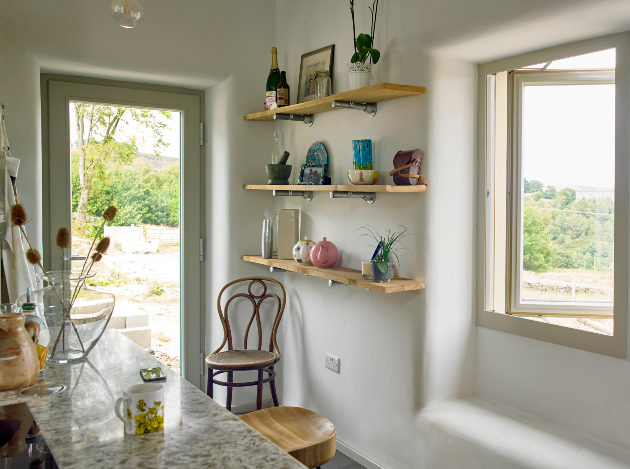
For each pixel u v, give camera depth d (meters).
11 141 3.08
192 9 3.53
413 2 2.74
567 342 2.49
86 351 1.97
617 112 2.31
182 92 3.83
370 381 3.08
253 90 3.76
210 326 3.95
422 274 2.75
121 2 2.11
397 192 2.87
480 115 2.86
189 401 1.61
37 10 3.10
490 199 2.88
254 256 3.74
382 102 2.95
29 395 1.63
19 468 1.18
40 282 2.92
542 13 2.16
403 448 2.86
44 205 3.44
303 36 3.54
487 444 2.40
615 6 2.03
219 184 3.80
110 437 1.35
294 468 1.20
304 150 3.59
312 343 3.56
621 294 2.29
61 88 3.45
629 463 2.19
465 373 2.93
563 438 2.43
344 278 2.84
